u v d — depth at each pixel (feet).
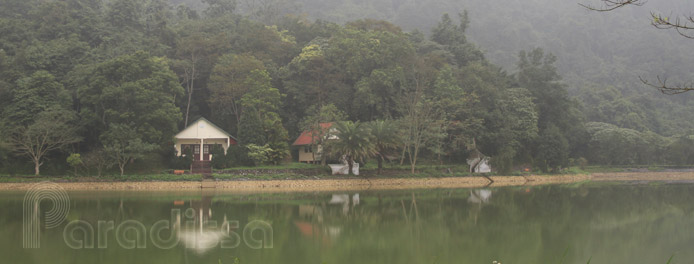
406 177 192.34
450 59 267.80
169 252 69.97
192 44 224.74
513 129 230.27
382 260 68.03
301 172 181.16
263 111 199.93
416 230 91.66
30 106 160.97
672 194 165.27
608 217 111.86
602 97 411.13
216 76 206.90
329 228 92.48
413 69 228.84
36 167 158.20
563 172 242.99
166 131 177.17
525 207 126.31
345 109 222.48
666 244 82.89
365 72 228.02
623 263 69.67
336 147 171.83
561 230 94.63
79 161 157.28
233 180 168.14
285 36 278.26
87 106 176.45
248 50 249.75
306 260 67.10
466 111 211.61
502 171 215.92
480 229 93.91
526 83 265.95
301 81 233.76
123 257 66.54
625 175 270.05
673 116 413.39
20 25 214.28
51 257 66.23
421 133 199.00
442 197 148.46
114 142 156.66
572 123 286.66
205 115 236.22
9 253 68.18
